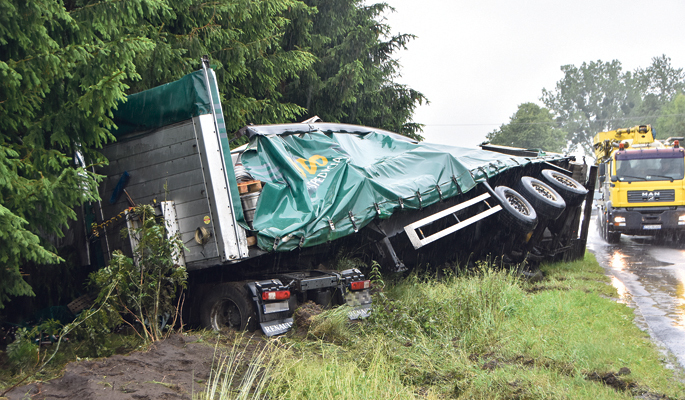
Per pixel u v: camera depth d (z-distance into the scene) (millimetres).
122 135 7027
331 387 4430
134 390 3994
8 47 5590
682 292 9289
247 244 6586
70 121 5855
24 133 6039
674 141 18000
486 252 10461
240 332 6340
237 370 4797
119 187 7078
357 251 8750
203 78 6414
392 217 8922
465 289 7434
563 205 10438
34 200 5391
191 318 7051
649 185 17391
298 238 7078
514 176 11297
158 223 6426
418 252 9680
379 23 19484
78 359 4746
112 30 7199
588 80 122625
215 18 11242
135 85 9492
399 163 9422
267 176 7578
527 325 6520
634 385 4770
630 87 120125
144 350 5145
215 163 6367
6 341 6586
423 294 7617
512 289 7875
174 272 5992
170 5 9836
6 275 5492
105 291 5695
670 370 5188
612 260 14141
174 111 6523
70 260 7660
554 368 5141
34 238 5074
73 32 6324
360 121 19375
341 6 17562
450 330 6246
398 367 5211
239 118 11969
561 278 10617
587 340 5773
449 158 9727
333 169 8172
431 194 9062
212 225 6352
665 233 18359
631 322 7035
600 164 19734
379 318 6340
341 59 17469
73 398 3863
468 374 4996
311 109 17578
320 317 6312
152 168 6820
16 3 5316
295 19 15828
